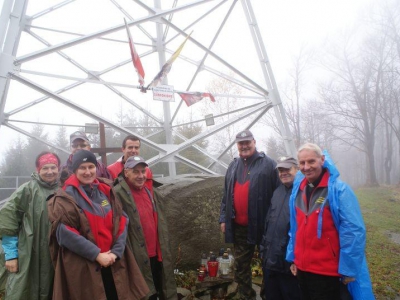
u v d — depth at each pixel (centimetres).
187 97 675
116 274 282
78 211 272
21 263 294
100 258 265
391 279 540
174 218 467
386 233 913
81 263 265
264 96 732
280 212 341
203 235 498
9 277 298
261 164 387
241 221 392
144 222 334
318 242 279
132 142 403
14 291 287
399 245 768
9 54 466
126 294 281
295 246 300
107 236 281
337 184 277
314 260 280
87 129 582
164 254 341
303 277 296
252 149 390
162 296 339
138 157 337
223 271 454
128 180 341
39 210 308
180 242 473
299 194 310
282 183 362
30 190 313
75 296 260
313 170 286
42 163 319
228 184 408
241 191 389
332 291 279
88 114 539
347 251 258
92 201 288
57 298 258
